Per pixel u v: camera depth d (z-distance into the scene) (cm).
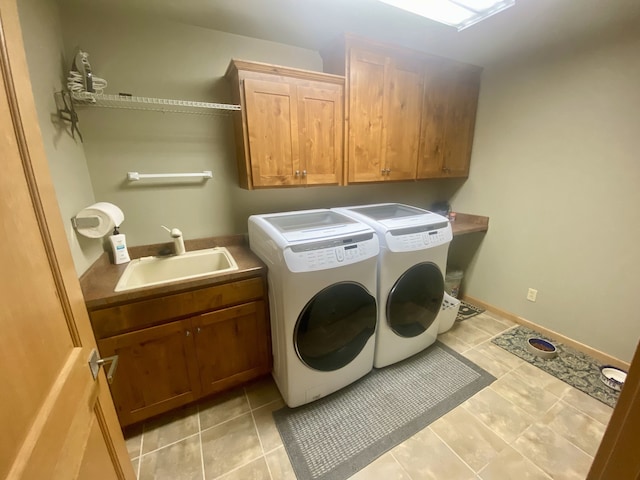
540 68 213
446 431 152
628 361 193
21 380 49
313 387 166
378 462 137
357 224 174
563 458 137
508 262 255
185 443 148
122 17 162
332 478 130
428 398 173
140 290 135
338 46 196
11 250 51
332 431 153
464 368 198
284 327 152
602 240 195
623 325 192
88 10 154
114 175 175
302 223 205
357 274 162
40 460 50
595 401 169
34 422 51
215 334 160
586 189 199
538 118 219
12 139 54
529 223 235
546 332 234
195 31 180
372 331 182
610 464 53
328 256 151
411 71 218
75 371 68
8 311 48
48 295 61
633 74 170
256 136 177
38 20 126
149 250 190
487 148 258
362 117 207
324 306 157
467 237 287
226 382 170
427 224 190
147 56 171
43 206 62
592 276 203
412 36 195
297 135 188
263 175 183
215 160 201
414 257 183
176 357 152
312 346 160
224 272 157
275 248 150
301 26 181
